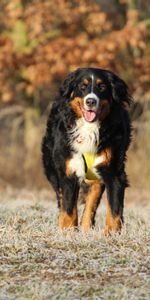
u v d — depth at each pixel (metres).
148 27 27.20
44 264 8.91
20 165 24.91
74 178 11.38
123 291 7.82
